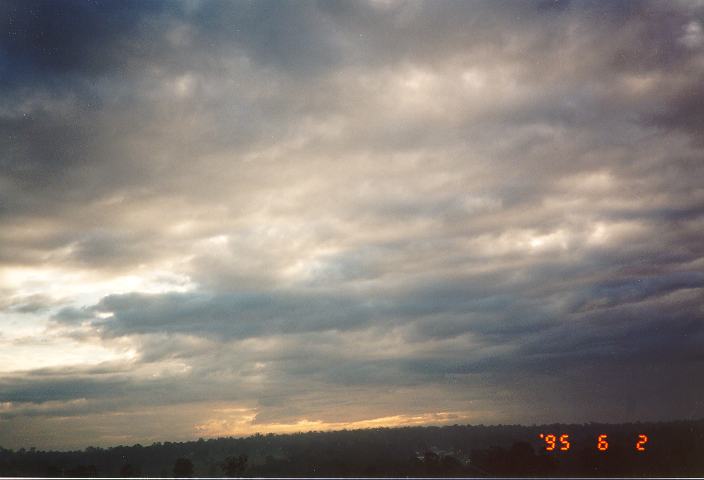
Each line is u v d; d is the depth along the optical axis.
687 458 101.25
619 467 105.94
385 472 133.00
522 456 116.19
